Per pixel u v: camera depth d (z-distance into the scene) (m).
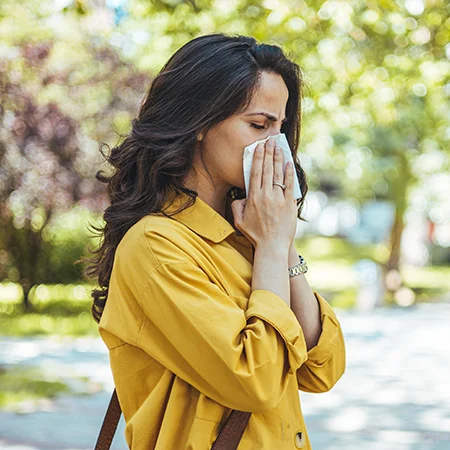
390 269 25.03
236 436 2.51
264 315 2.50
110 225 2.77
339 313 21.69
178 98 2.70
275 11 12.59
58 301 20.98
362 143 21.72
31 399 10.15
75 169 17.33
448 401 10.47
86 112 17.45
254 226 2.69
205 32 13.34
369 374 12.45
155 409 2.58
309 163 22.30
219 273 2.63
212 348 2.44
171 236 2.59
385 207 44.03
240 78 2.66
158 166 2.67
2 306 20.45
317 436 8.55
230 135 2.70
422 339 16.61
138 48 17.67
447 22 14.13
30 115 16.98
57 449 7.79
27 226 19.33
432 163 23.53
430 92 15.91
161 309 2.52
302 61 13.84
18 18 17.52
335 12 12.87
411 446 8.13
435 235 39.78
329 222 45.28
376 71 14.70
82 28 17.64
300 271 2.83
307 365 2.80
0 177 17.22
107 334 2.68
